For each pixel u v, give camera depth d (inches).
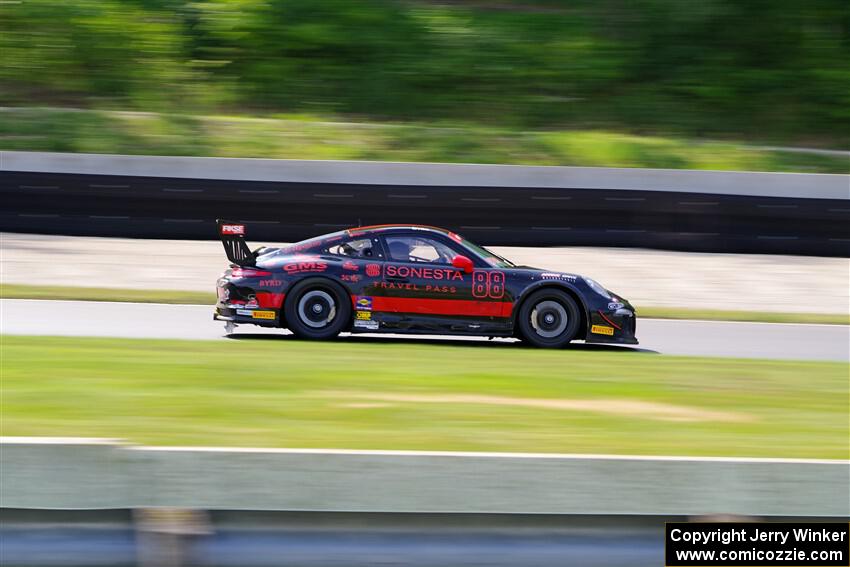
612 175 2437.3
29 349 1058.1
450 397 864.3
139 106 3378.4
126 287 1818.4
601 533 562.3
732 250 2436.0
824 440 743.1
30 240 2256.4
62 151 2780.5
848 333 1636.3
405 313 1346.0
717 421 805.9
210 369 970.1
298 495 547.5
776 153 3070.9
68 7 3624.5
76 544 533.3
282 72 3607.3
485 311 1355.8
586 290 1362.0
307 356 1108.5
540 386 945.5
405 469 553.6
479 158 2938.0
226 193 2381.9
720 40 3880.4
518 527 558.3
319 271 1337.4
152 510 539.5
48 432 669.9
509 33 3848.4
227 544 541.0
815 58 3811.5
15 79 3417.8
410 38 3786.9
